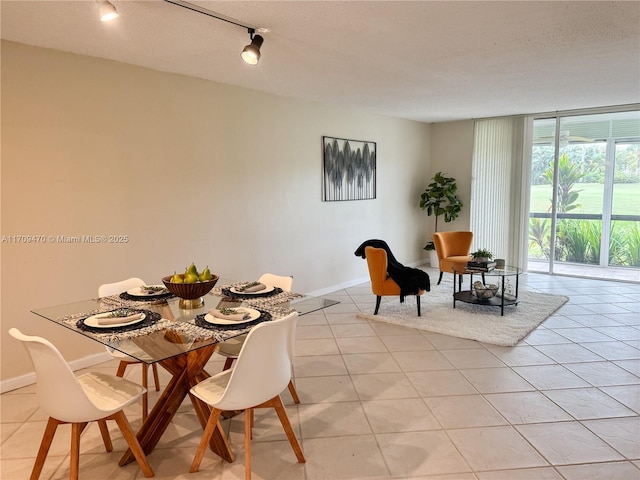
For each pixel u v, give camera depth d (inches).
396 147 262.1
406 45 121.6
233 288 109.0
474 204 274.5
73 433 74.4
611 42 122.0
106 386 83.3
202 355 89.5
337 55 130.1
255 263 181.9
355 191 233.3
